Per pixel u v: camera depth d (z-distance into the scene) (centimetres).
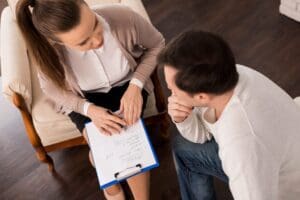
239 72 107
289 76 218
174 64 97
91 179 195
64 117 169
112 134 152
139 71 159
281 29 240
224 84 97
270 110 103
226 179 146
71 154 204
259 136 99
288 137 104
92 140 153
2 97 230
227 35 244
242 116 100
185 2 267
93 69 155
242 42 239
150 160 145
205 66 95
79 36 127
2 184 199
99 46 139
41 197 193
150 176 192
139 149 148
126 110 154
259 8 253
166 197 186
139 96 155
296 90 212
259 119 100
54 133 173
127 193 186
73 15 122
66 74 152
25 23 133
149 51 162
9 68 162
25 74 165
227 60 96
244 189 96
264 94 105
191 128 134
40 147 179
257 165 96
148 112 177
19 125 218
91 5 181
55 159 203
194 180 153
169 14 262
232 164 99
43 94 173
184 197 164
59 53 146
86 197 190
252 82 106
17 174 201
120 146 149
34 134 172
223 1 262
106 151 149
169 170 193
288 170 107
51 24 124
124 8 149
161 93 175
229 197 180
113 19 146
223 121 103
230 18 252
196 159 144
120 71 159
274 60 227
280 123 103
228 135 101
